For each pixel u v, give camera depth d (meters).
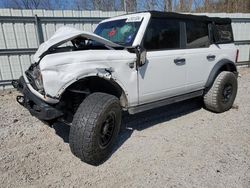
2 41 7.22
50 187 2.64
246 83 7.66
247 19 10.23
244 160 3.07
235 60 5.08
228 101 4.81
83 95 3.17
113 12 8.42
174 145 3.51
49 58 2.68
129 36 3.48
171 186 2.61
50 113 2.76
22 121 4.54
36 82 2.92
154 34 3.57
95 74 2.86
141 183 2.68
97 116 2.80
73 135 2.83
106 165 3.04
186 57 3.97
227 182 2.65
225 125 4.20
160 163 3.05
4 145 3.58
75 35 3.02
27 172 2.91
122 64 3.11
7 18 7.08
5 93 6.99
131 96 3.32
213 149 3.36
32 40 7.55
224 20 4.89
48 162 3.12
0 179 2.78
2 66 7.34
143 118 4.57
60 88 2.68
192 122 4.36
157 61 3.52
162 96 3.78
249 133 3.85
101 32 4.06
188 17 4.09
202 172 2.84
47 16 7.57
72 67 2.71
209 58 4.42
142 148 3.44
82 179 2.77
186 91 4.18
